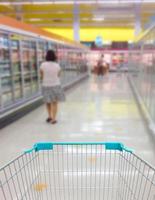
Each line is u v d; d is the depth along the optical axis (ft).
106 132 15.84
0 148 13.09
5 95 19.08
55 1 41.63
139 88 27.81
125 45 78.84
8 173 8.53
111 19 59.88
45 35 26.23
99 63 60.85
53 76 17.20
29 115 20.67
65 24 66.18
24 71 22.30
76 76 46.70
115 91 35.14
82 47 53.52
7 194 7.67
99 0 40.83
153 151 12.37
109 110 22.45
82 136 15.07
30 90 23.52
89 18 58.75
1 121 16.75
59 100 17.66
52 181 8.73
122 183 6.79
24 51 22.33
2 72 18.62
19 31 19.39
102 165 9.98
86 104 25.35
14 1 43.09
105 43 79.77
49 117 18.29
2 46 18.20
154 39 16.44
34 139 14.56
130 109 22.85
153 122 15.88
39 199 7.11
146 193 7.20
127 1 40.78
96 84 44.73
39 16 58.23
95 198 7.75
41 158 10.39
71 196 7.91
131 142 13.80
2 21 16.65
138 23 55.01
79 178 9.08
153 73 16.42
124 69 78.74
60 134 15.49
